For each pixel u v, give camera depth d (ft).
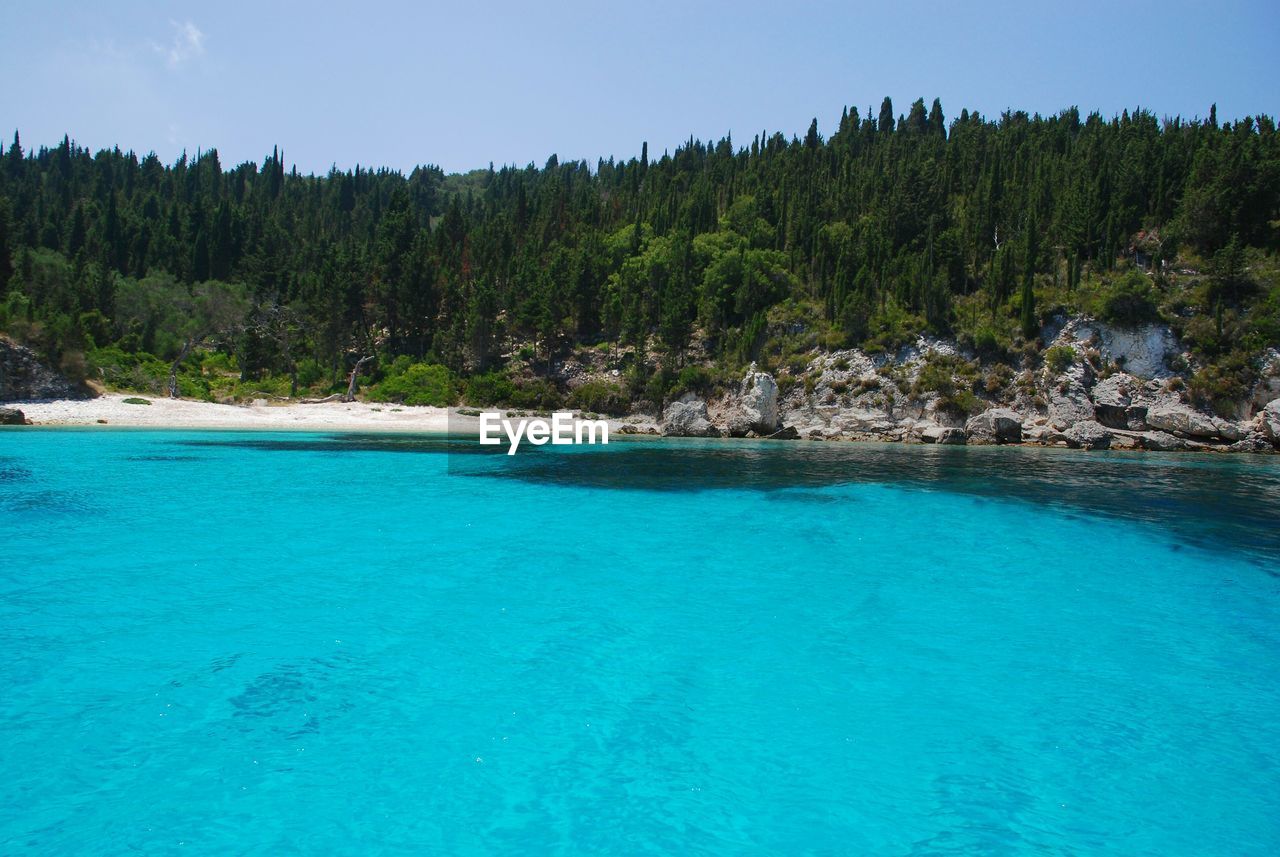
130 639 39.88
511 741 30.01
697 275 297.33
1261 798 27.09
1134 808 26.35
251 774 26.96
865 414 224.12
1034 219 266.16
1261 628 46.39
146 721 30.63
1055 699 35.32
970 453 174.50
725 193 386.52
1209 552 67.15
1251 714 34.01
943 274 252.01
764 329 261.44
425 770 27.66
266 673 35.94
